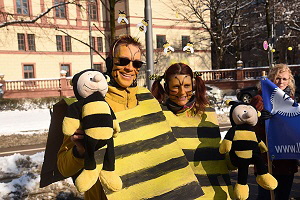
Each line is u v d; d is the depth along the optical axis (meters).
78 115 1.51
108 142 1.64
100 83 1.55
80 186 1.47
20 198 3.87
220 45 27.62
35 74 26.84
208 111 2.50
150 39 7.06
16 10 25.47
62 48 27.97
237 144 2.19
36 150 8.21
